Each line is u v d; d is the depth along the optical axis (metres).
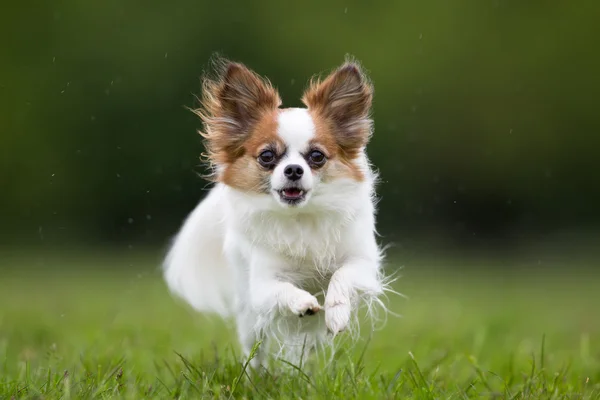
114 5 26.97
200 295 9.77
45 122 26.41
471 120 27.52
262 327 8.62
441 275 22.52
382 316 14.39
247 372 8.60
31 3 27.02
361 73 8.62
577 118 27.62
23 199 26.20
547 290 20.16
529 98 27.62
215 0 27.12
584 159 27.50
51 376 8.29
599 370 9.24
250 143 8.42
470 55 27.81
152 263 23.00
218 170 8.72
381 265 9.05
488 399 7.87
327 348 9.27
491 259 25.67
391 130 27.06
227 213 8.84
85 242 26.11
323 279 8.54
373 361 9.83
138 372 8.73
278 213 8.31
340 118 8.59
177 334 11.84
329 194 8.26
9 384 7.81
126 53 26.62
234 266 8.92
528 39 27.98
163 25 26.89
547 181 27.45
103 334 11.34
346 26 27.84
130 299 17.22
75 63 26.72
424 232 26.67
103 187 26.23
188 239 9.61
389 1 28.12
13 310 14.99
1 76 26.59
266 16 27.47
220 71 8.75
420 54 27.72
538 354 10.42
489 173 27.33
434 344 10.86
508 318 13.58
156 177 26.16
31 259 24.55
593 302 18.05
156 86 26.55
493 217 27.33
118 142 26.41
